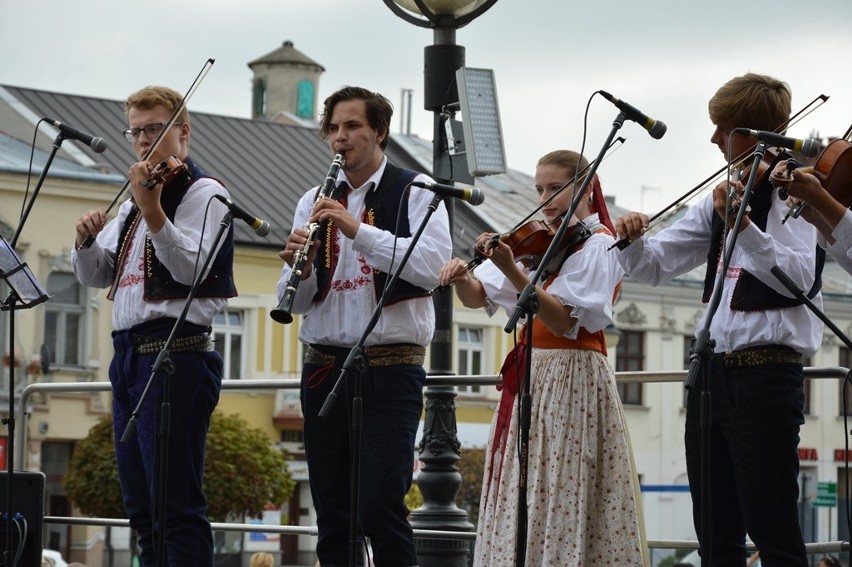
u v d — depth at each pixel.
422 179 7.93
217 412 33.22
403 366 7.71
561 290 7.40
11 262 7.98
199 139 45.44
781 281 6.54
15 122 41.09
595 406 7.48
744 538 7.21
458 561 10.26
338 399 7.75
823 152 6.84
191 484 7.88
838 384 45.84
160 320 7.90
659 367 48.62
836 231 6.57
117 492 31.34
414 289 7.71
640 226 7.22
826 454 45.22
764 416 6.92
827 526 14.95
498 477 7.64
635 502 7.48
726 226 6.59
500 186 47.31
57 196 39.31
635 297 48.34
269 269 42.53
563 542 7.33
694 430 7.22
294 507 39.19
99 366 40.06
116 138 42.59
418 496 22.09
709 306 6.33
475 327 44.66
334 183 7.73
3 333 38.91
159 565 7.31
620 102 7.12
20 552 8.84
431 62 11.11
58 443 39.31
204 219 7.71
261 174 44.91
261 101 60.97
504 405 7.69
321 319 7.80
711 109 7.25
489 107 10.94
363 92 7.90
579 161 7.33
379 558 7.61
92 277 8.31
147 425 7.85
